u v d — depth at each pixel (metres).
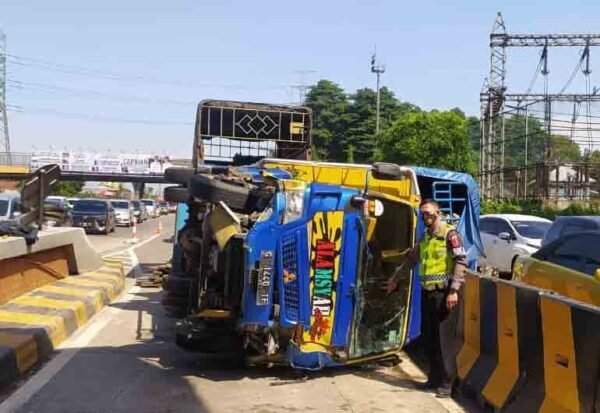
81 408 6.45
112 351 8.82
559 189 39.72
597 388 4.74
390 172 8.34
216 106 15.39
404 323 8.05
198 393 6.98
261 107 15.57
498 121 48.22
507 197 43.94
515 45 47.75
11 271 10.88
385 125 66.69
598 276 7.20
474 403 6.80
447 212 10.88
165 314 11.67
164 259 22.52
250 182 7.87
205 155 15.44
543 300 5.57
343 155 67.69
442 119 43.84
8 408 6.42
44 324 9.01
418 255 7.53
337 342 7.54
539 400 5.52
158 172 75.06
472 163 45.19
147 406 6.54
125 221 46.56
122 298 13.51
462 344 7.53
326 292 7.46
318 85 70.44
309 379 7.60
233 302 7.43
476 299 7.15
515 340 6.12
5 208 20.00
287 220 7.20
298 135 15.71
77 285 12.95
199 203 8.53
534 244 18.95
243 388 7.19
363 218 7.54
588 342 4.88
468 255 10.80
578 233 8.70
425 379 7.71
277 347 7.39
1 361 7.05
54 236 12.82
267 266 7.09
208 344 7.76
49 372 7.73
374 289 7.95
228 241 7.42
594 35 46.31
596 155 42.06
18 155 73.50
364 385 7.41
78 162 74.06
